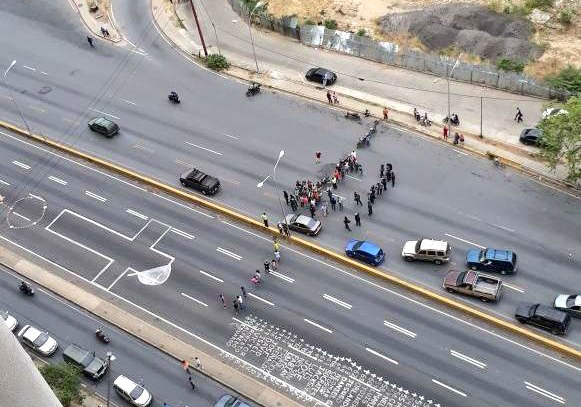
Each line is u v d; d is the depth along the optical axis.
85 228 78.69
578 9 94.56
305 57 98.75
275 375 62.62
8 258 76.62
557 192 74.38
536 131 79.75
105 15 111.44
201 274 72.00
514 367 60.12
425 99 89.00
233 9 109.75
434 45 95.38
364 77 93.88
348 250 70.38
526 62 90.00
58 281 73.50
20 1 115.81
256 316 67.38
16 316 70.38
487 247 69.75
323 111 89.00
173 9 110.88
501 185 76.12
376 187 76.56
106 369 64.00
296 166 81.69
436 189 76.62
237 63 99.19
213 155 84.81
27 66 102.94
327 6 105.12
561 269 66.62
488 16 95.62
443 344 62.75
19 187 84.81
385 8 103.19
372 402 59.59
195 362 64.25
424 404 58.81
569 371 59.12
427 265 69.00
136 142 88.19
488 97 87.88
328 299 67.88
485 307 64.56
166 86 96.56
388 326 64.88
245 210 77.44
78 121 92.44
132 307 70.00
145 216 79.06
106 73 99.88
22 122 93.56
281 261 72.00
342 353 63.34
